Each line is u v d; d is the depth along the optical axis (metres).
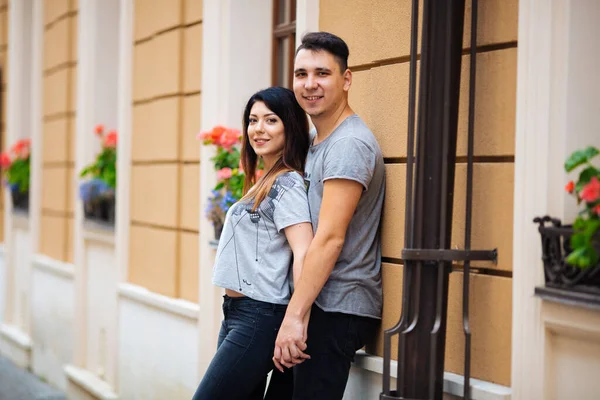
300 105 4.16
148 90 7.18
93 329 8.32
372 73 4.55
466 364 3.81
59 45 9.48
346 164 3.92
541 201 3.63
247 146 4.42
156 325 6.85
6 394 9.01
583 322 3.44
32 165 10.19
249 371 4.12
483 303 3.92
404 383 3.85
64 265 9.13
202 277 6.13
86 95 8.55
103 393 7.64
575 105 3.59
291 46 6.04
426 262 3.85
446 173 3.81
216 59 6.12
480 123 3.95
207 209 5.79
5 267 11.40
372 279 4.25
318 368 4.11
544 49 3.63
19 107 11.06
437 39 3.80
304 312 3.90
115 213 7.91
